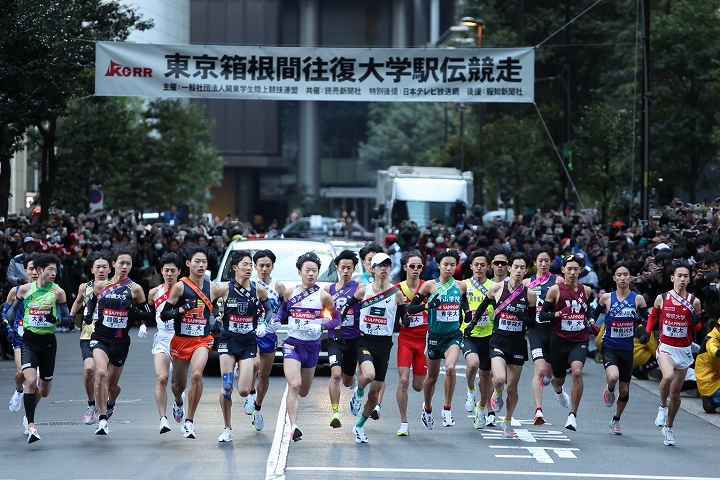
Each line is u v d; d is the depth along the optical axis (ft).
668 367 134.41
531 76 266.57
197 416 151.33
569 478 111.65
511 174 478.18
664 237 240.32
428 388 138.10
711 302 172.35
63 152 471.62
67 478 108.78
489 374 142.51
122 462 117.29
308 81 265.34
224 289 129.90
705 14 379.96
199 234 315.78
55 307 134.41
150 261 315.37
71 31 276.82
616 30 481.46
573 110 485.56
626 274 139.13
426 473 112.47
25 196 568.00
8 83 272.31
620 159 405.59
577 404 138.41
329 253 208.03
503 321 137.18
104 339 136.77
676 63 382.42
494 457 122.62
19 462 117.39
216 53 264.11
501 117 509.35
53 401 167.32
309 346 130.11
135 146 516.32
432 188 437.58
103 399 135.03
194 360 128.47
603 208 414.62
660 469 117.70
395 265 326.03
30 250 238.27
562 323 138.62
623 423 152.15
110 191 521.24
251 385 128.47
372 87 265.75
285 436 129.90
